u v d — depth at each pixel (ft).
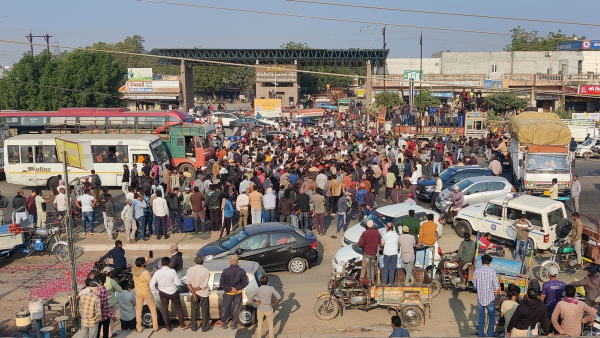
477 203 59.82
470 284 42.16
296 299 42.37
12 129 98.63
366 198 62.03
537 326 30.32
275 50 251.19
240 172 71.00
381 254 40.52
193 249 56.13
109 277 37.65
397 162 83.61
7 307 41.65
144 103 230.07
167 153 94.07
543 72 218.18
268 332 35.63
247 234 48.39
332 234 60.59
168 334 34.88
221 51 250.57
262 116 199.41
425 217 53.83
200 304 35.45
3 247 51.08
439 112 123.34
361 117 197.06
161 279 34.91
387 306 40.24
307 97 345.10
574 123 132.87
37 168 81.87
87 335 32.42
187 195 61.62
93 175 68.13
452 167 75.61
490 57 221.25
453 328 36.47
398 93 197.77
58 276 48.78
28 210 59.98
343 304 39.42
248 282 36.40
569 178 67.31
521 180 70.33
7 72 164.76
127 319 36.35
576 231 45.83
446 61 224.12
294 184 66.90
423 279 39.83
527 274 39.19
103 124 98.73
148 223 59.36
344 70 373.61
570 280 45.21
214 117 175.52
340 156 88.84
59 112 99.09
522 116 89.15
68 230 37.91
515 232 51.75
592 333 30.66
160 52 248.32
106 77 165.58
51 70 162.91
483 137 120.37
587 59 216.54
